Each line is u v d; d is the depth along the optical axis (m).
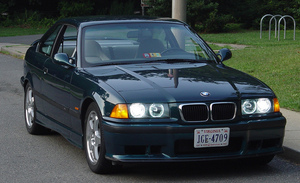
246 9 35.41
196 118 4.98
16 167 5.72
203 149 5.03
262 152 5.23
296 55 14.02
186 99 4.99
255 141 5.23
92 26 6.51
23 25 41.88
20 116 8.76
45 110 6.88
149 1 32.78
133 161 4.94
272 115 5.26
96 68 5.95
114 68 5.88
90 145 5.51
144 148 5.01
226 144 5.03
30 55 7.72
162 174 5.39
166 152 4.94
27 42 24.98
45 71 6.79
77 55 6.18
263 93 5.30
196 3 32.06
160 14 32.97
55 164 5.84
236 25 37.66
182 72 5.66
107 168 5.28
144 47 6.36
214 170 5.55
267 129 5.18
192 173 5.43
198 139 4.95
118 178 5.25
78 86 5.70
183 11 11.88
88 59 6.11
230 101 5.09
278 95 9.49
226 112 5.07
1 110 9.27
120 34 6.42
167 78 5.41
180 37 6.65
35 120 7.24
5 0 44.19
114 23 6.60
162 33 6.61
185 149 5.00
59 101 6.29
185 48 6.57
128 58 6.19
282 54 14.55
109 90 5.16
